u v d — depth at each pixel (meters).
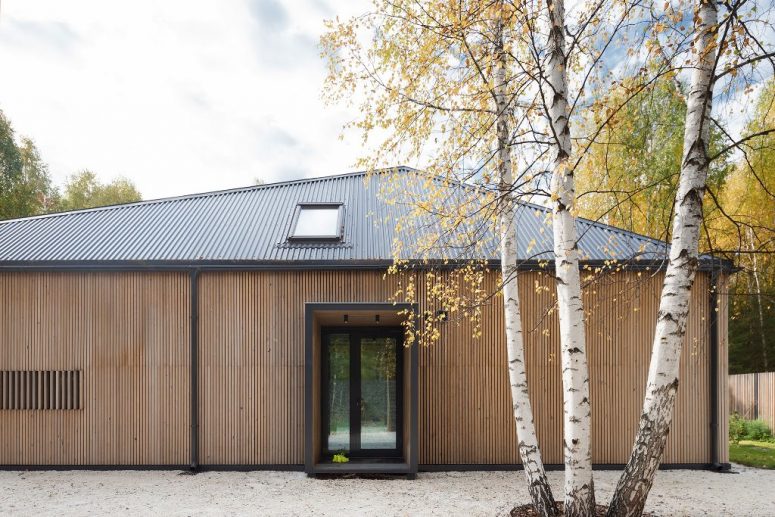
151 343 9.61
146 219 11.46
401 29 6.92
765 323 20.62
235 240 10.39
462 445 9.55
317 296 9.69
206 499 7.60
